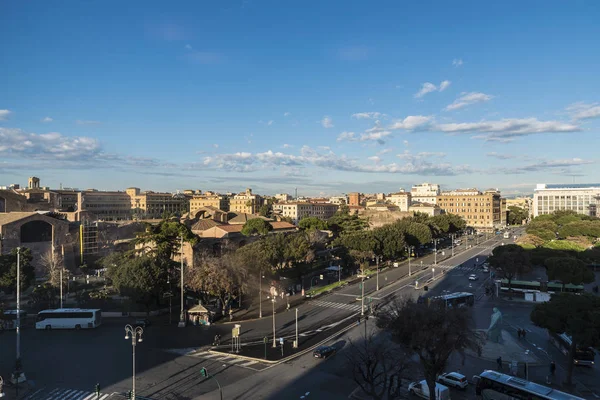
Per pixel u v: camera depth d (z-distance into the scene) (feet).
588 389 141.08
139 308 245.24
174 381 146.41
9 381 145.07
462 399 132.87
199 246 335.06
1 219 340.59
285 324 223.92
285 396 133.90
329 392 136.87
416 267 409.28
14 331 212.23
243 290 248.32
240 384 143.64
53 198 549.95
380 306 256.11
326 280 347.56
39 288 254.27
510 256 289.33
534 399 120.16
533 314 152.15
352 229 518.78
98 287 298.56
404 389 141.59
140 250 290.97
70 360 167.84
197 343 191.01
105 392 137.18
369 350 142.61
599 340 131.13
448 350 122.52
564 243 389.60
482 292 301.43
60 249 358.64
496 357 169.27
